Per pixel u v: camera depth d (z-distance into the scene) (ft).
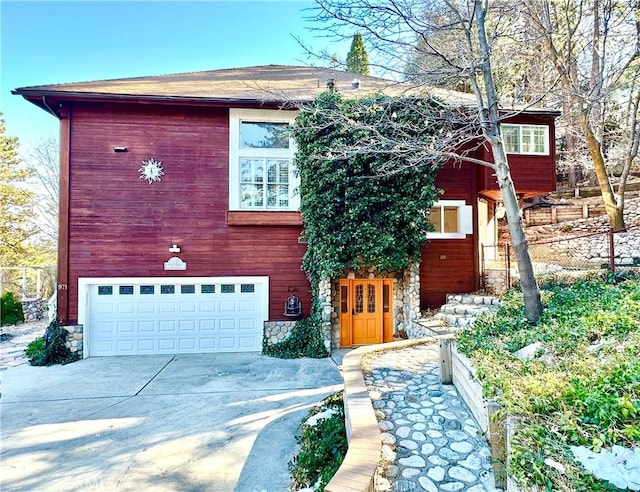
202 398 20.30
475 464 10.66
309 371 25.41
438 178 34.96
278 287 31.86
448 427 12.81
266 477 12.85
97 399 20.26
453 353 16.48
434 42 20.71
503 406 9.55
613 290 20.04
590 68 35.86
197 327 30.99
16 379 23.94
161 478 12.80
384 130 28.02
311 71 43.01
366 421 11.43
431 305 34.30
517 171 33.45
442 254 34.71
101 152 30.32
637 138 39.68
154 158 30.89
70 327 29.22
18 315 47.96
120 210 30.37
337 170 28.84
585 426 7.77
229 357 29.45
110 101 29.66
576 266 34.35
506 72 29.86
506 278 31.37
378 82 39.17
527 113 32.12
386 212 30.17
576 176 63.10
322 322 30.09
